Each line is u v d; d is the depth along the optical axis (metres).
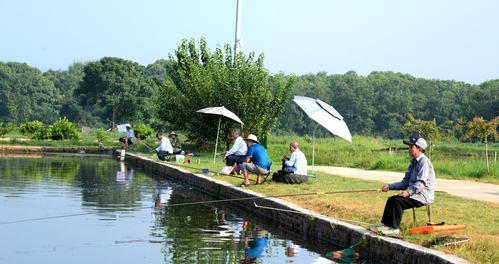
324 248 11.95
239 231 13.54
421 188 10.96
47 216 15.01
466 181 21.23
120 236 12.71
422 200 10.97
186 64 36.72
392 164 25.78
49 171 27.02
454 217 12.23
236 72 32.91
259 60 33.31
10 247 11.68
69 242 12.09
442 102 120.31
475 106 93.56
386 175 22.48
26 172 26.27
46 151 42.94
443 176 22.73
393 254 10.15
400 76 144.38
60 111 139.50
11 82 146.12
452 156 35.41
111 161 34.91
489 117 91.31
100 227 13.66
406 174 11.52
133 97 108.81
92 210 16.03
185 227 13.86
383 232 10.88
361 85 122.12
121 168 29.89
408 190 11.00
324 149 33.72
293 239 12.79
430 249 9.58
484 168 23.08
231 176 21.12
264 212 15.43
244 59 33.41
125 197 18.77
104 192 19.86
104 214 15.43
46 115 139.88
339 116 19.39
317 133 109.50
